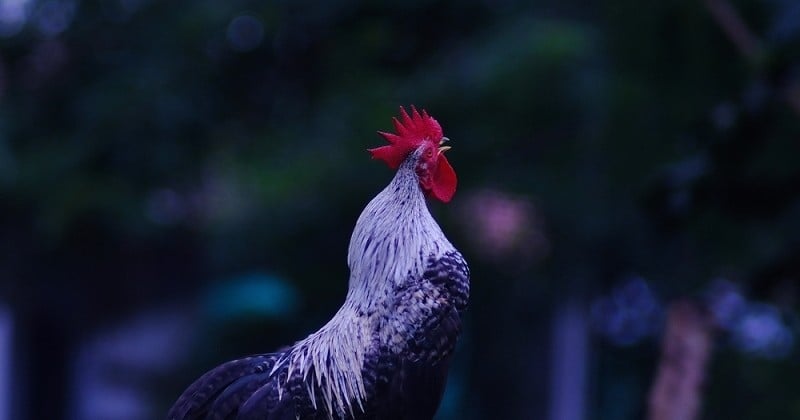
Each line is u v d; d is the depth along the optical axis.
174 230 41.94
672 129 29.89
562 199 34.19
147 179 36.41
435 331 13.57
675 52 29.69
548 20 33.44
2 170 35.41
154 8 37.41
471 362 42.66
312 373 13.76
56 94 37.75
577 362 40.56
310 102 37.75
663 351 23.33
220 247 41.69
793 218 22.27
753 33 27.22
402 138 14.41
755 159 21.88
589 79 31.56
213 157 39.47
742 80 27.17
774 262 22.56
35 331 46.84
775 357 35.72
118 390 46.47
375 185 34.88
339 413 13.53
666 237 23.84
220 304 37.25
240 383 13.89
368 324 13.68
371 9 35.78
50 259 41.34
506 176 34.72
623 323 42.50
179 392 42.84
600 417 43.44
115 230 36.72
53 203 35.53
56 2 38.03
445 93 33.00
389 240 13.88
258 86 38.22
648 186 23.16
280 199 37.41
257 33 37.19
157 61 36.66
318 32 36.91
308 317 40.38
